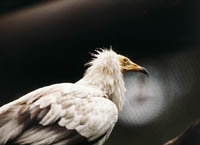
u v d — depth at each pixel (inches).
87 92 134.3
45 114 131.2
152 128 166.1
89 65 144.6
